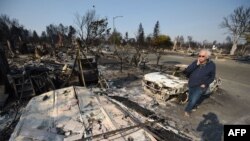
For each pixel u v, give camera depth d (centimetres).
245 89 872
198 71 437
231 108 585
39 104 438
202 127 436
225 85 942
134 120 378
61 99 469
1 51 635
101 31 1992
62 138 308
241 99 696
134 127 345
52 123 352
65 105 432
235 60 2925
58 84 682
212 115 514
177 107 552
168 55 3198
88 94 517
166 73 694
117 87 751
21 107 514
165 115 490
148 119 407
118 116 390
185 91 578
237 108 589
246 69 1692
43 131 318
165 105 562
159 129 370
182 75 650
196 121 468
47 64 1138
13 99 573
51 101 456
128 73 1060
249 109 587
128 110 439
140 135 325
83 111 406
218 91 788
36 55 1742
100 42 2119
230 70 1577
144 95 643
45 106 427
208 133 409
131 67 1346
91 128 341
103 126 351
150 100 592
